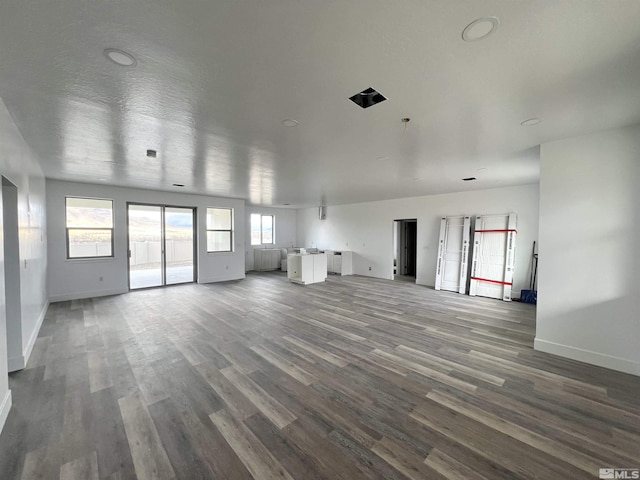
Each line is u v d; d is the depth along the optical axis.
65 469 1.66
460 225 6.96
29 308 3.40
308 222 11.49
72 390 2.52
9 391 2.25
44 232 5.00
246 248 10.55
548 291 3.32
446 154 3.80
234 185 6.22
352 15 1.38
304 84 2.04
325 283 7.99
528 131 2.96
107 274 6.35
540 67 1.82
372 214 9.14
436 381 2.68
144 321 4.48
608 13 1.35
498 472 1.65
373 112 2.50
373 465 1.70
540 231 3.35
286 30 1.47
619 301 2.91
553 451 1.81
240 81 1.99
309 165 4.41
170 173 4.98
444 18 1.40
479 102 2.31
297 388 2.55
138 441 1.90
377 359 3.15
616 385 2.61
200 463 1.71
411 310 5.16
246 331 4.03
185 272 9.80
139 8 1.32
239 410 2.23
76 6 1.30
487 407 2.28
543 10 1.34
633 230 2.84
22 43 1.57
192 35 1.51
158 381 2.68
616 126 2.83
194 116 2.58
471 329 4.14
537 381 2.68
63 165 4.37
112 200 6.38
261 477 1.61
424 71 1.87
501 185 6.12
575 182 3.13
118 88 2.09
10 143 2.56
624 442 1.90
